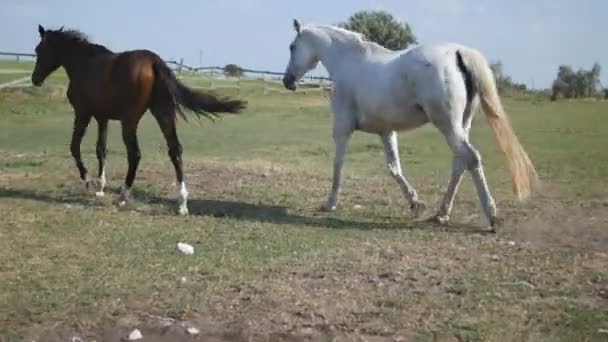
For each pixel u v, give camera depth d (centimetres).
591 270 623
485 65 752
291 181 1142
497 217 842
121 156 1438
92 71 901
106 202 929
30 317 492
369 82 825
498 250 696
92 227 766
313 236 746
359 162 1465
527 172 754
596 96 5256
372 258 654
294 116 2802
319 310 512
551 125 2548
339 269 616
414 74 762
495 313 507
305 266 623
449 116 748
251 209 909
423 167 1400
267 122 2538
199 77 4147
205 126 2345
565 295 550
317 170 1299
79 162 975
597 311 511
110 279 575
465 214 895
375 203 970
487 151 1723
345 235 753
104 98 890
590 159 1528
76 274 587
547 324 486
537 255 676
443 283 580
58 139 1798
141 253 660
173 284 564
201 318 499
